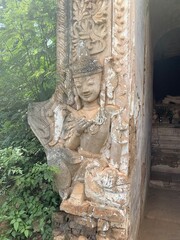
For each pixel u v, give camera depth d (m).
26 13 2.99
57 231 2.32
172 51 5.84
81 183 2.28
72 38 2.36
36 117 2.51
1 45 3.06
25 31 3.02
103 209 2.10
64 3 2.38
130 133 2.09
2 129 3.45
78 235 2.24
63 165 2.31
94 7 2.22
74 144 2.33
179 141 5.14
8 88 3.23
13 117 3.25
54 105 2.46
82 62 2.24
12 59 3.18
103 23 2.18
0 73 3.22
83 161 2.27
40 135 2.48
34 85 3.20
